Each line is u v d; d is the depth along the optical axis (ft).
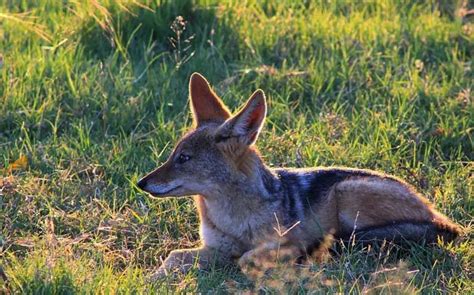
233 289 28.91
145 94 42.65
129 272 29.32
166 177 31.76
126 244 32.91
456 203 35.53
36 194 35.32
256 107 31.53
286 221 32.12
